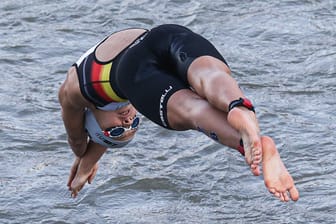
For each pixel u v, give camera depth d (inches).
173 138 1496.1
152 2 2080.5
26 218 1283.2
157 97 852.0
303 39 1883.6
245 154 761.0
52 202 1322.6
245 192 1338.6
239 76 1708.9
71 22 1982.0
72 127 999.0
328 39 1882.4
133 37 924.6
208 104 817.5
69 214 1293.1
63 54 1815.9
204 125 808.9
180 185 1355.8
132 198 1331.2
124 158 1432.1
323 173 1380.4
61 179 1376.7
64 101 968.9
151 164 1416.1
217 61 845.2
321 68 1740.9
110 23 1972.2
